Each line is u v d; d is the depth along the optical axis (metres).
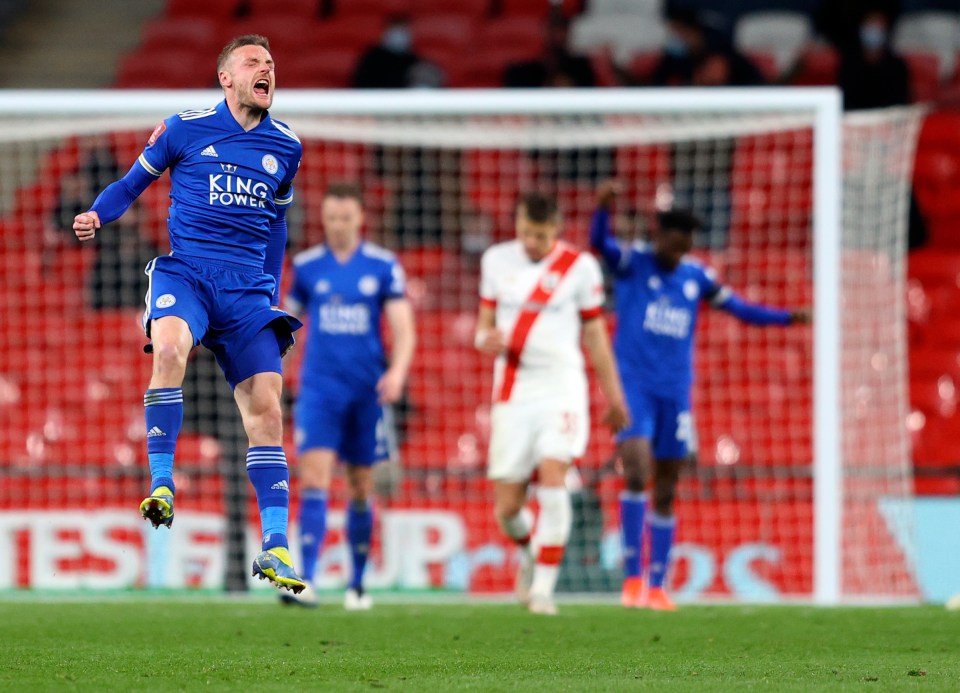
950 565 34.59
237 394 16.69
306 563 27.52
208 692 13.32
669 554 28.70
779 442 39.81
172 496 15.52
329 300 27.59
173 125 16.69
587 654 18.02
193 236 16.45
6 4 62.25
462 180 43.31
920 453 42.31
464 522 34.91
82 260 41.75
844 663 16.94
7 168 45.09
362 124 36.84
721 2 59.88
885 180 37.12
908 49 56.16
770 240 41.91
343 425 27.88
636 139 37.09
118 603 29.05
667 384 28.33
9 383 40.84
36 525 34.06
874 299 37.03
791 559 36.81
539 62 48.53
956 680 14.80
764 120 36.34
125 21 62.09
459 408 41.12
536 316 24.80
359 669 15.67
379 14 59.41
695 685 14.23
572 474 34.56
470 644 19.42
